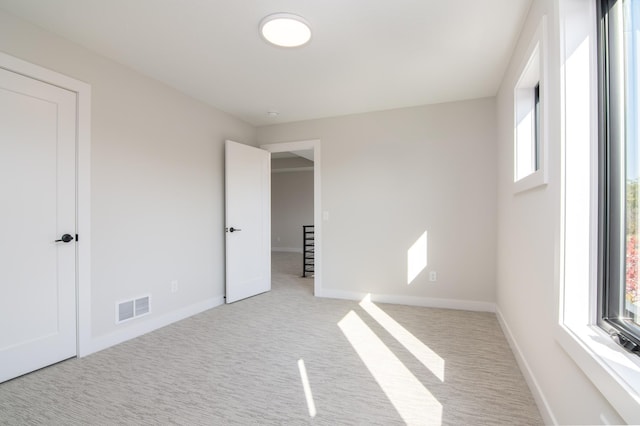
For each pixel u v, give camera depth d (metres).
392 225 3.95
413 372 2.22
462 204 3.65
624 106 1.24
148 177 3.01
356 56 2.61
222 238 3.97
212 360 2.41
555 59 1.48
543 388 1.71
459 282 3.67
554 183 1.50
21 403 1.84
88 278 2.50
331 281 4.23
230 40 2.38
